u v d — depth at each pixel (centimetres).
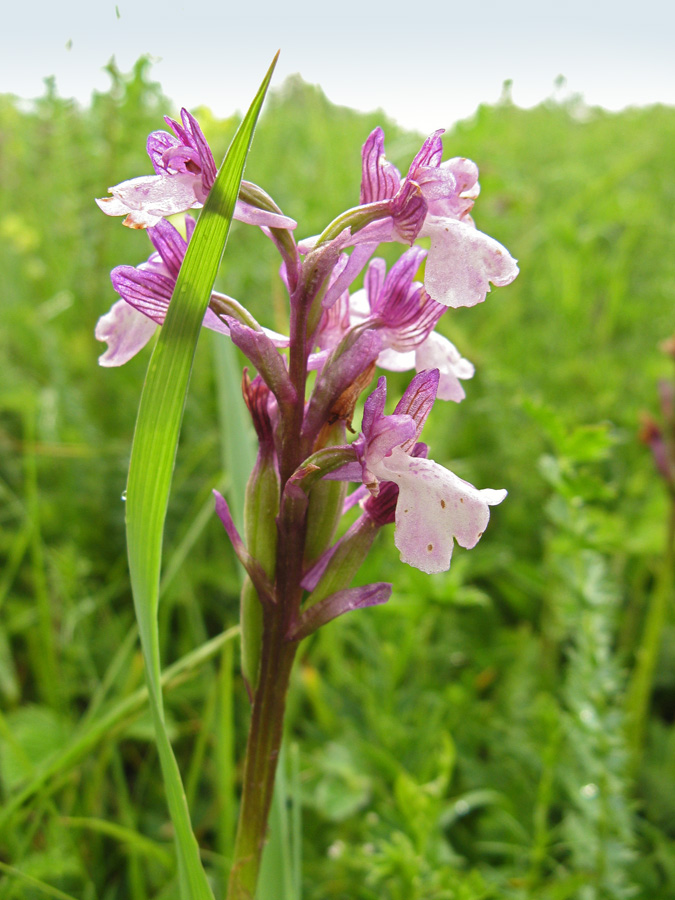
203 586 16
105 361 7
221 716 10
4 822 9
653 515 15
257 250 24
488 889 9
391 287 7
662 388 14
